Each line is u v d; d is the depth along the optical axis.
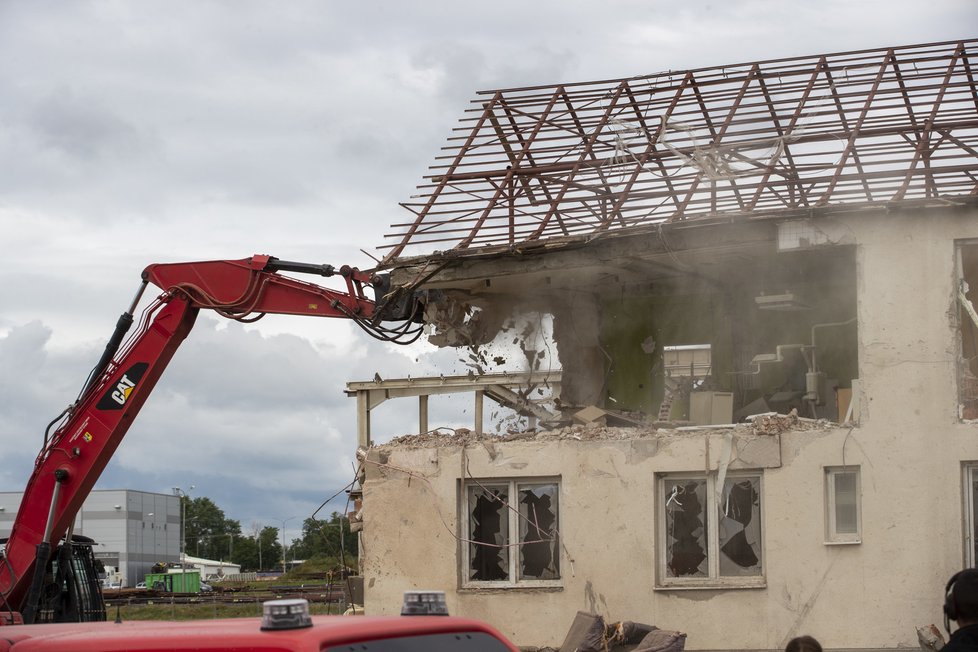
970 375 14.08
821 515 13.87
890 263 13.95
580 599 14.51
